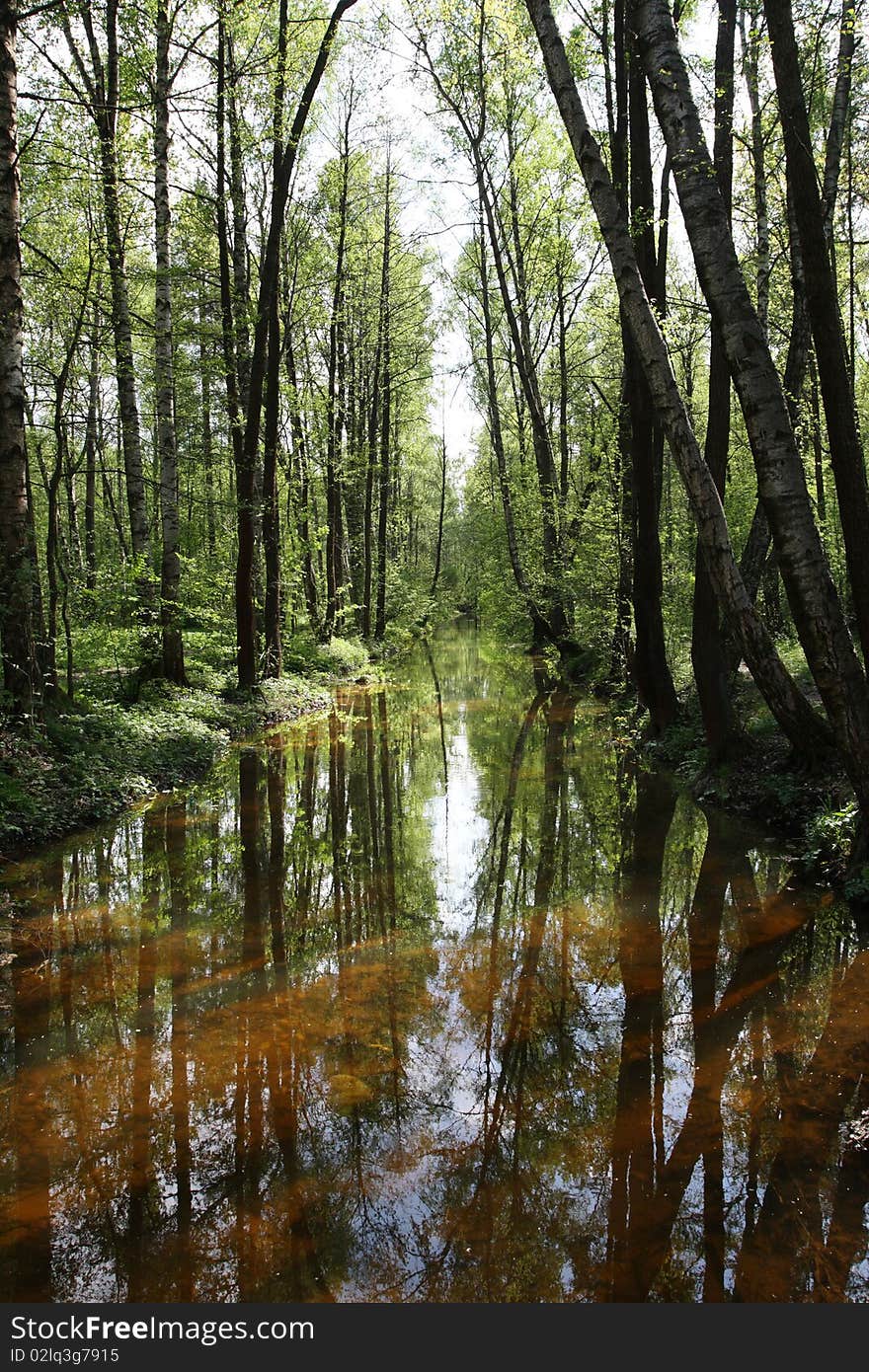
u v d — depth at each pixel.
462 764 12.45
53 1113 4.11
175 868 7.83
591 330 27.14
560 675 22.02
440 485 52.69
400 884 7.46
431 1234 3.37
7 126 8.82
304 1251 3.29
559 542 23.06
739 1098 4.12
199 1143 3.89
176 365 15.08
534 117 21.42
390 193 26.08
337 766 12.41
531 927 6.41
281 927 6.49
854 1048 4.43
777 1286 3.04
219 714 13.98
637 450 11.72
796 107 5.95
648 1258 3.20
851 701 6.34
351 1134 3.95
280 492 20.55
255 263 19.69
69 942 6.17
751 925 6.11
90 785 9.25
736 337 6.44
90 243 12.79
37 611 9.94
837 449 6.29
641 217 8.86
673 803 9.64
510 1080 4.38
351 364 27.59
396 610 37.19
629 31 10.79
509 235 25.12
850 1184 3.50
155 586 14.52
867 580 6.35
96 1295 3.09
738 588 7.83
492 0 18.69
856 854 6.44
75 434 21.84
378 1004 5.21
